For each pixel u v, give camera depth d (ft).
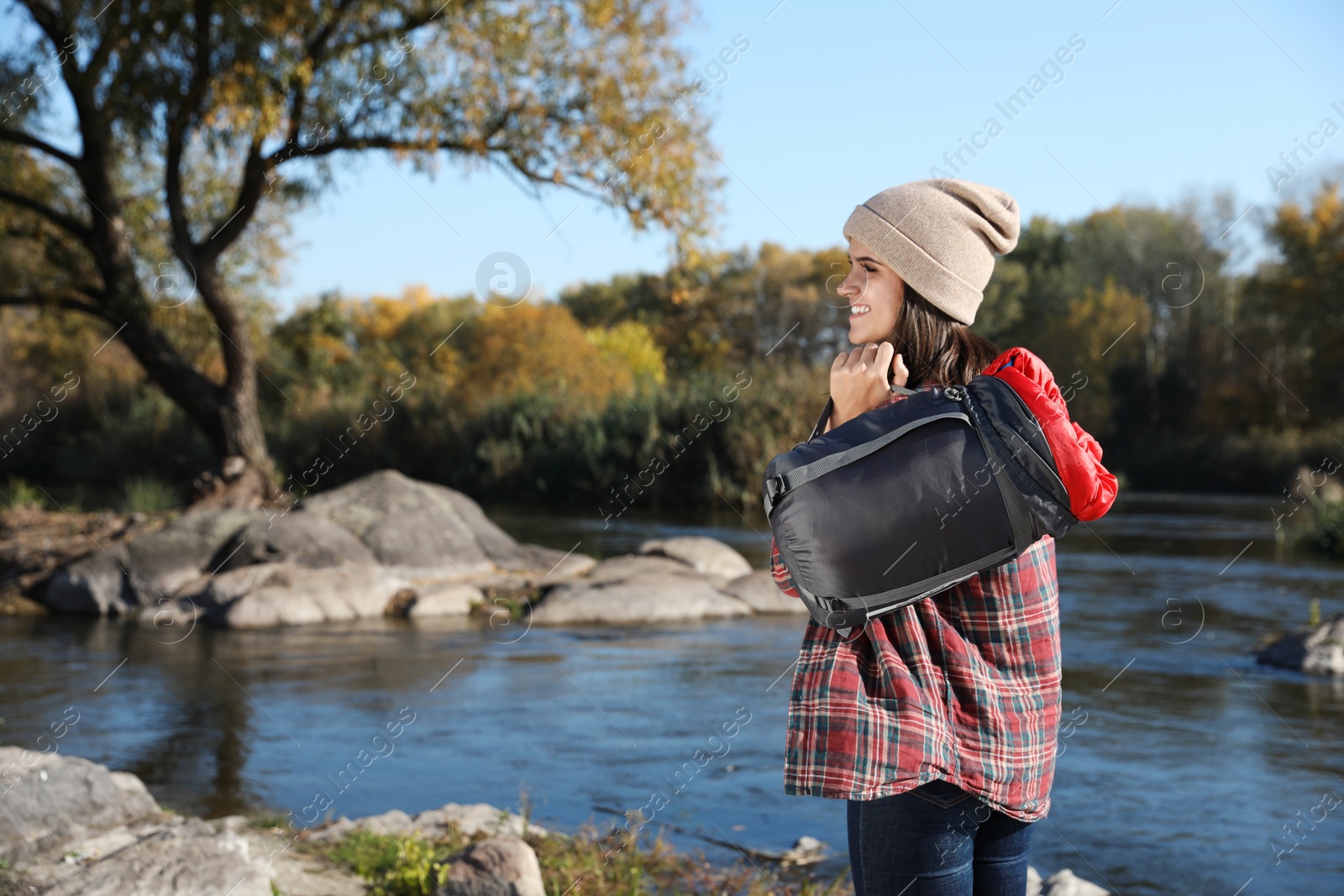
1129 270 115.55
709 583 36.60
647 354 136.56
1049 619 4.60
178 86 45.68
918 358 4.95
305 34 47.44
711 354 146.41
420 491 44.19
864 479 4.15
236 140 47.09
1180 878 12.58
